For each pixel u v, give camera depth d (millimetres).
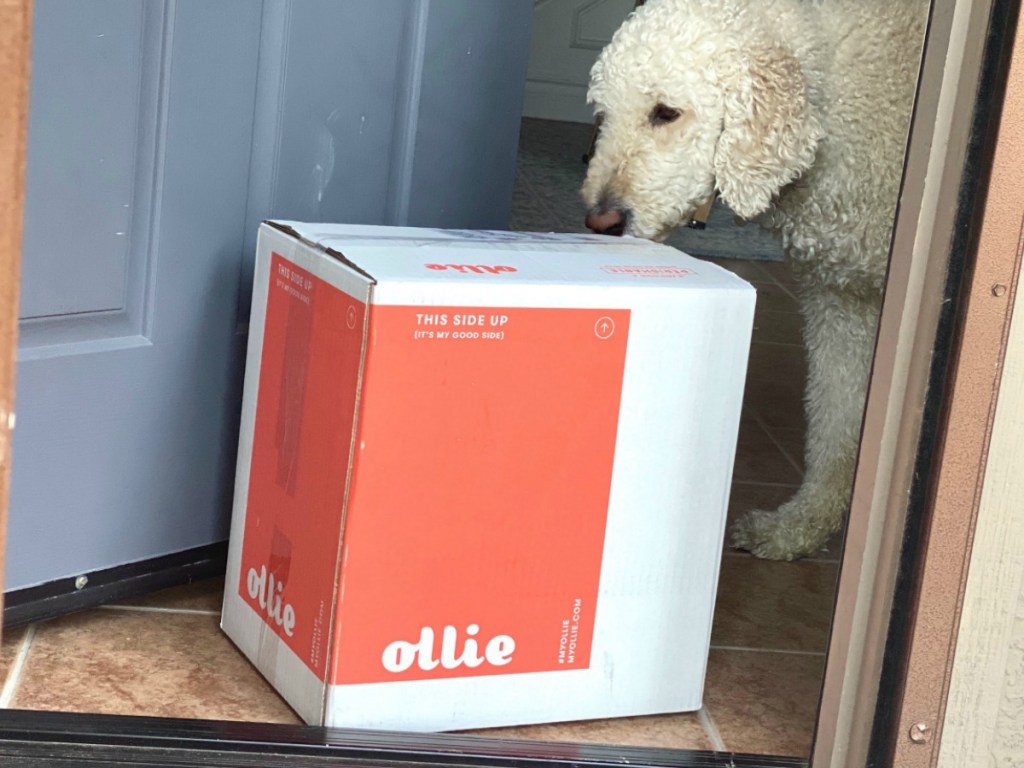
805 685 1489
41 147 1245
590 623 1304
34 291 1276
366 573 1190
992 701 1155
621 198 1733
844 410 1807
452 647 1247
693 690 1383
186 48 1346
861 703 1154
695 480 1312
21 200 687
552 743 1234
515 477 1228
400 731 1216
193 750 1138
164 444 1446
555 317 1206
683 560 1331
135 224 1361
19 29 671
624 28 1758
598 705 1337
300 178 1512
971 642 1139
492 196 1808
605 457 1262
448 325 1165
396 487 1182
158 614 1479
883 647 1138
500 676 1278
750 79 1633
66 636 1399
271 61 1435
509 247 1344
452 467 1200
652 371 1259
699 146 1707
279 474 1312
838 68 1645
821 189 1677
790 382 2791
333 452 1196
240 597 1407
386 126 1598
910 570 1119
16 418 1291
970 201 1057
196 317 1442
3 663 1321
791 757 1265
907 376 1101
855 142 1640
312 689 1233
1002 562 1124
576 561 1279
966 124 1047
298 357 1272
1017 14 1021
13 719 1140
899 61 1614
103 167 1306
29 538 1334
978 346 1073
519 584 1261
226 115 1408
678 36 1689
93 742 1128
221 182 1426
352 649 1201
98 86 1280
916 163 1079
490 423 1204
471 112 1715
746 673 1503
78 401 1345
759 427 2465
